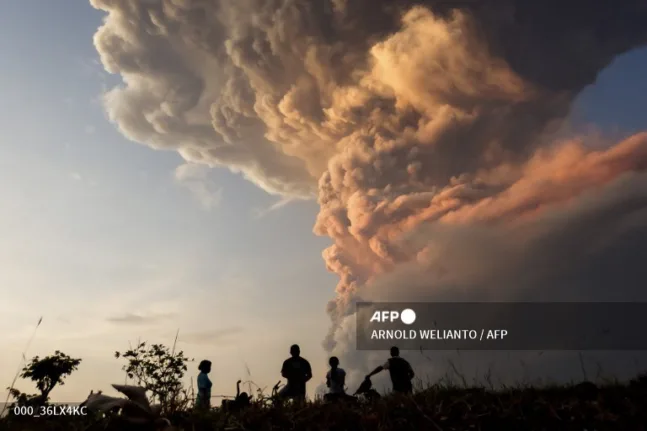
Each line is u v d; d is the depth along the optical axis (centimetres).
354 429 325
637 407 317
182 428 314
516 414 320
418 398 407
